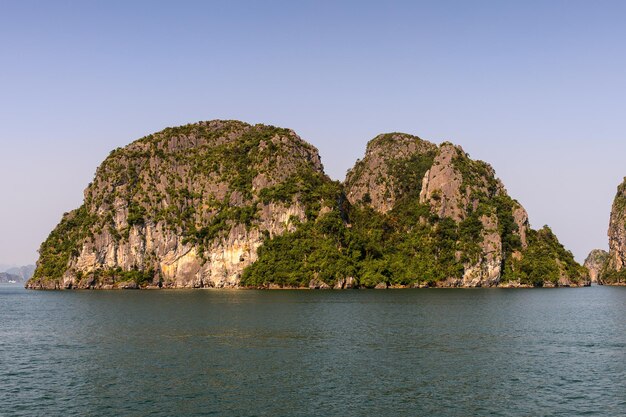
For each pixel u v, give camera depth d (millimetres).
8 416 46344
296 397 50500
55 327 96562
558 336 83312
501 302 149000
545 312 120875
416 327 91938
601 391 52719
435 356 67062
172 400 49844
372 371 59406
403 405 48594
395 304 140125
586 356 67625
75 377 57625
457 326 93500
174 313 118688
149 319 106750
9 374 59094
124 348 73062
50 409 47938
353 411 47125
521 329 90688
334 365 62125
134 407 48188
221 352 69562
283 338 80250
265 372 58938
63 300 171250
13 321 107875
